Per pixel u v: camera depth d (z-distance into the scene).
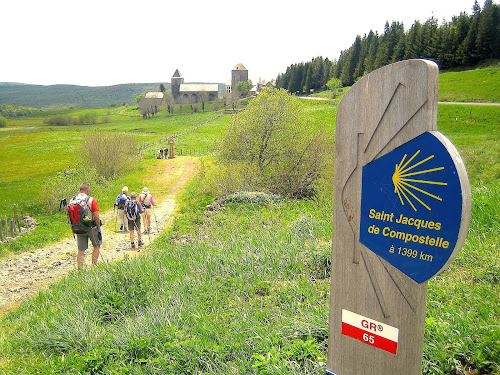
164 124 104.88
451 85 79.56
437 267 2.41
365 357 2.85
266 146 23.19
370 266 2.77
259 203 17.98
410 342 2.58
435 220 2.40
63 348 5.11
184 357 3.96
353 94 2.81
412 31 105.31
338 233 2.97
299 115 23.55
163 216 18.00
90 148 31.05
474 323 3.50
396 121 2.57
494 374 2.96
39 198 22.77
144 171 32.56
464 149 30.47
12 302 9.04
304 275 5.79
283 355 3.55
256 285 5.74
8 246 13.97
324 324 4.05
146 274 6.86
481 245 5.51
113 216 18.62
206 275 6.56
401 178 2.56
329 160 20.98
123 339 4.70
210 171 25.16
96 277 7.34
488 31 92.38
